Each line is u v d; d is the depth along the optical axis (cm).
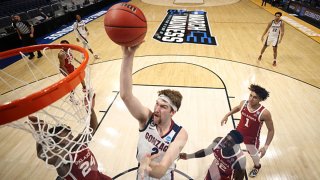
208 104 477
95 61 686
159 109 169
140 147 181
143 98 500
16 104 130
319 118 437
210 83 560
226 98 498
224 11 1337
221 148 244
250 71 620
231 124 418
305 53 736
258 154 304
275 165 337
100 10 1405
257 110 281
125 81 155
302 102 486
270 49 770
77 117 213
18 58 719
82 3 1417
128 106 164
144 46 798
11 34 767
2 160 352
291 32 938
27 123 169
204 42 838
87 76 223
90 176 205
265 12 1303
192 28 1005
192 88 537
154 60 690
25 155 362
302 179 314
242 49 772
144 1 1644
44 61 684
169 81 570
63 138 187
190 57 709
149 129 177
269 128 289
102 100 492
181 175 315
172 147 167
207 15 1238
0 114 126
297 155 353
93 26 1055
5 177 322
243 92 521
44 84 553
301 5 1199
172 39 867
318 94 515
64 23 1081
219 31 965
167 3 1581
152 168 160
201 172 320
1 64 677
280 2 1432
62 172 194
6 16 1008
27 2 1198
